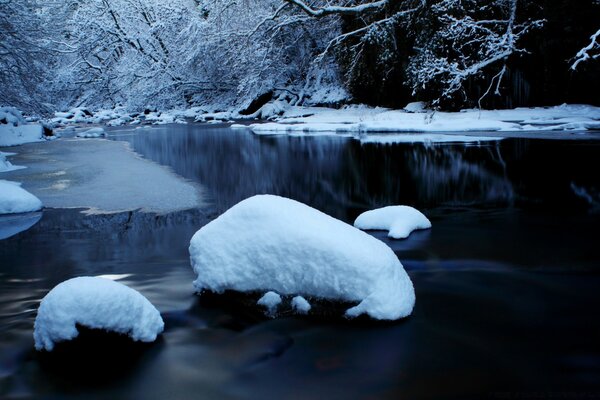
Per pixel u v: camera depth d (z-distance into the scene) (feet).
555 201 24.53
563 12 60.13
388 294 10.93
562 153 38.99
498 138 49.65
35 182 31.71
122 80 128.57
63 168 38.37
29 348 10.08
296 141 57.98
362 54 87.25
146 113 125.18
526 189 27.61
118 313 9.84
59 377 9.02
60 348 9.65
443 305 11.89
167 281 13.78
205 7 106.83
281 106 101.35
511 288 13.04
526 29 60.90
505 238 18.12
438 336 10.26
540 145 43.52
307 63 107.65
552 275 14.02
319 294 11.23
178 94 122.83
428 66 63.98
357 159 42.09
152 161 43.27
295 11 98.12
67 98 147.54
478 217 21.75
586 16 59.21
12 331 10.82
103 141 64.75
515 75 66.64
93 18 126.31
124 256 16.30
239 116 104.53
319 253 11.23
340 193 28.30
